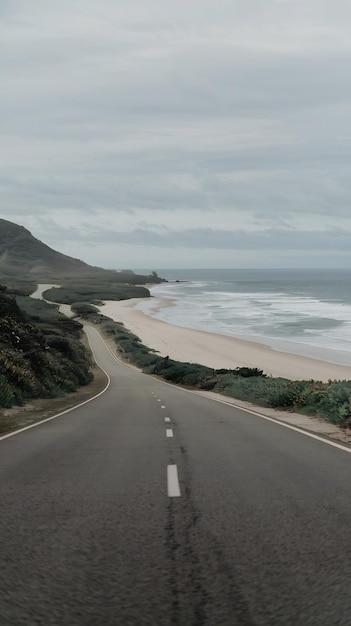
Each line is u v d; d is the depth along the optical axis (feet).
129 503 23.88
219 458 35.91
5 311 183.52
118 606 13.46
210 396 118.01
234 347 278.46
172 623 12.56
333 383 82.33
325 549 17.60
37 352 137.80
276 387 94.99
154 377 212.02
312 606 13.34
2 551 17.63
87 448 40.78
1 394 80.89
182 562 16.51
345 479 28.89
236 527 20.16
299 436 47.75
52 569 15.97
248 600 13.74
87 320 477.77
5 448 41.01
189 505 23.47
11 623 12.52
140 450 39.63
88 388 156.56
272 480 28.63
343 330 327.06
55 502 24.11
